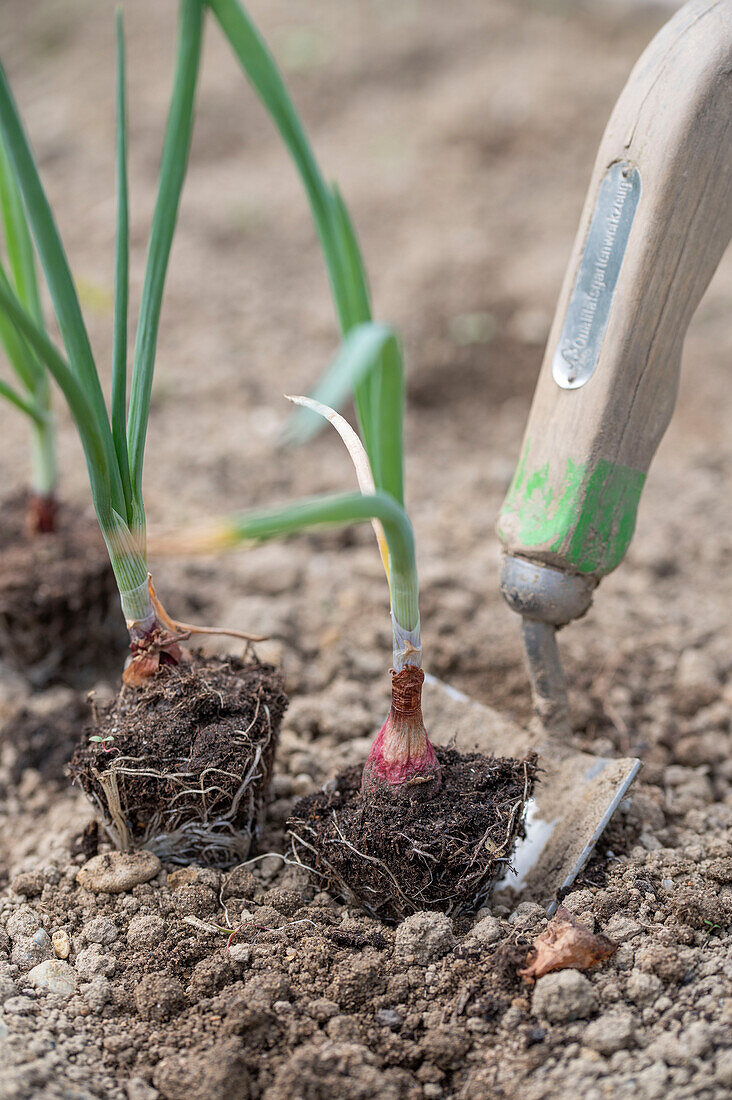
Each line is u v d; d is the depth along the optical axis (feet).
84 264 2.92
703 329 2.73
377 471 1.58
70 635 1.82
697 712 1.85
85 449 1.47
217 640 1.91
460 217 3.25
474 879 1.52
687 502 2.17
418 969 1.51
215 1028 1.48
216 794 1.55
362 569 2.03
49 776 1.75
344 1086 1.44
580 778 1.63
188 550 1.35
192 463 2.24
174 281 2.90
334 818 1.54
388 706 1.83
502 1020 1.48
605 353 1.53
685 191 1.50
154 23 4.19
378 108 3.80
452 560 2.06
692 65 1.49
